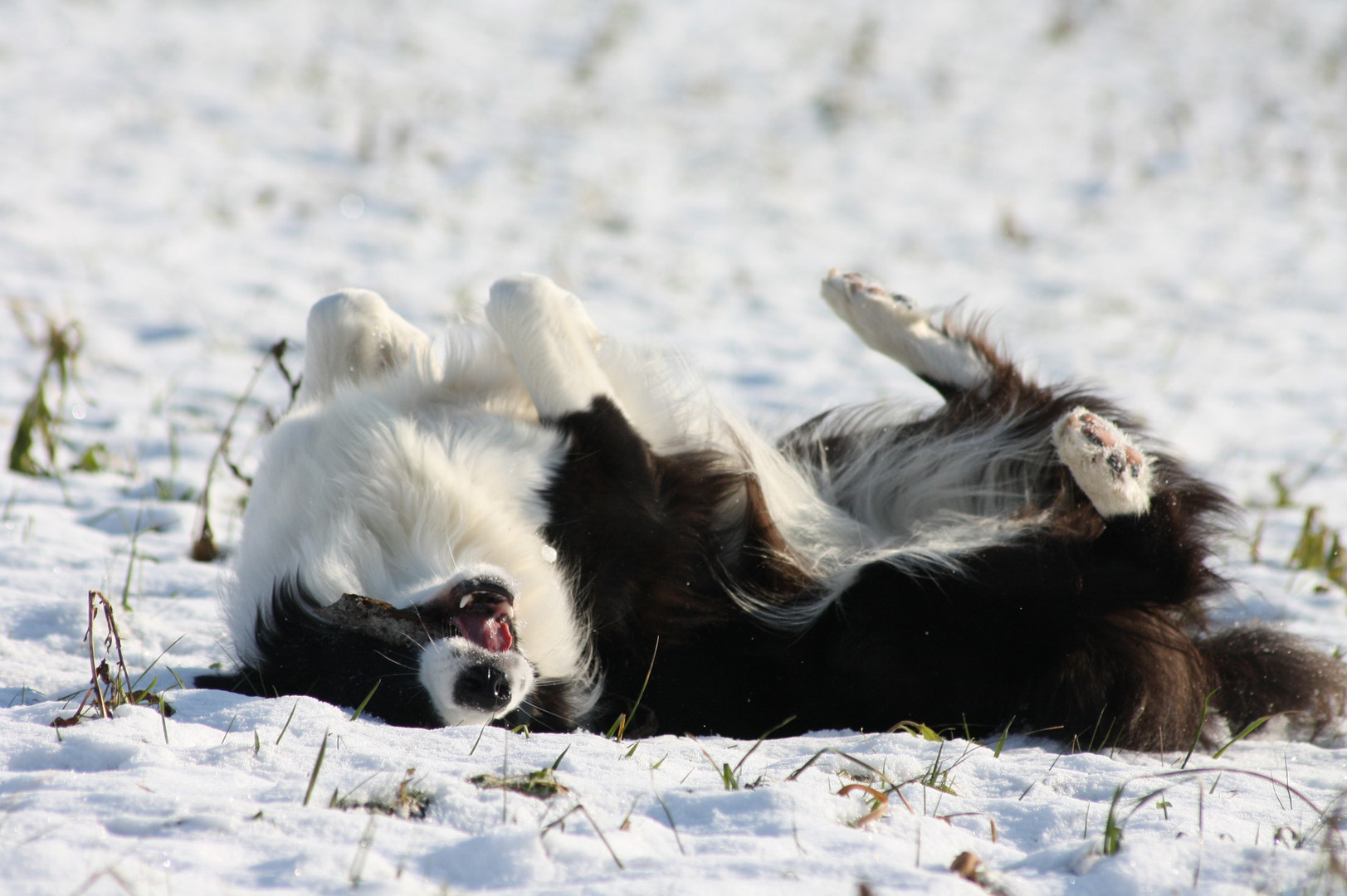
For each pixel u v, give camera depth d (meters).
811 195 31.27
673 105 38.31
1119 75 44.28
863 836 5.28
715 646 8.88
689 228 28.05
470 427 8.43
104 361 17.41
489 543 7.95
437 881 4.71
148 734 6.25
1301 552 12.57
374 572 7.69
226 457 12.00
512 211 28.20
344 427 8.25
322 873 4.63
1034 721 8.74
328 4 44.94
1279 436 17.72
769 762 6.78
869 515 10.06
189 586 10.12
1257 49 47.81
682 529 8.76
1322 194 33.28
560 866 4.84
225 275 22.25
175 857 4.70
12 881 4.41
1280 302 25.16
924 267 26.31
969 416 10.18
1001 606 8.70
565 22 46.44
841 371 19.33
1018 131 37.97
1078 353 21.44
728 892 4.51
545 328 8.62
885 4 51.19
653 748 6.91
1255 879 4.96
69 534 11.05
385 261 23.98
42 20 38.12
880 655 8.79
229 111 32.81
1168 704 8.55
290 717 6.52
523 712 7.77
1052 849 5.36
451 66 40.09
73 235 23.23
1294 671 9.06
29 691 7.50
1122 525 8.76
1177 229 30.19
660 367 9.46
